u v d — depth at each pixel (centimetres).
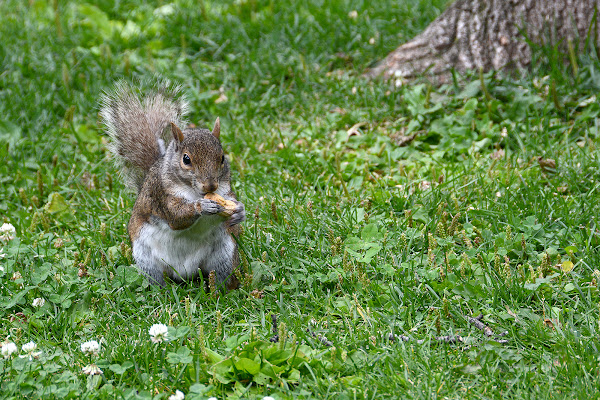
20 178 1181
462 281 848
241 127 1327
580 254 898
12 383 669
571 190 1060
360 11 1667
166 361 719
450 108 1327
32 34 1653
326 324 789
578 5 1373
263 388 674
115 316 824
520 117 1267
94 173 1223
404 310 805
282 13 1689
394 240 941
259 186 1135
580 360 692
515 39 1394
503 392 667
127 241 976
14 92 1407
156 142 990
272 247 949
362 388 659
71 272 898
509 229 916
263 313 802
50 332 800
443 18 1455
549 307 791
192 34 1650
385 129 1309
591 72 1312
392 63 1456
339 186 1130
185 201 851
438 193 1049
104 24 1712
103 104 1042
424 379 677
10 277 891
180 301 856
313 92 1426
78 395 668
